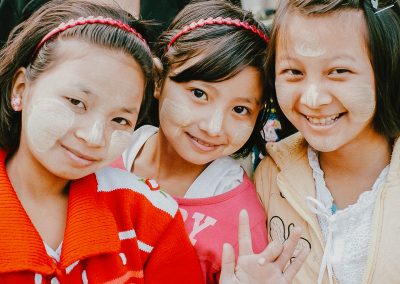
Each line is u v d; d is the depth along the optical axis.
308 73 1.04
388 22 1.05
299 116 1.09
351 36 1.01
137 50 0.94
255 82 1.14
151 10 1.56
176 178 1.27
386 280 1.04
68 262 0.89
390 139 1.14
